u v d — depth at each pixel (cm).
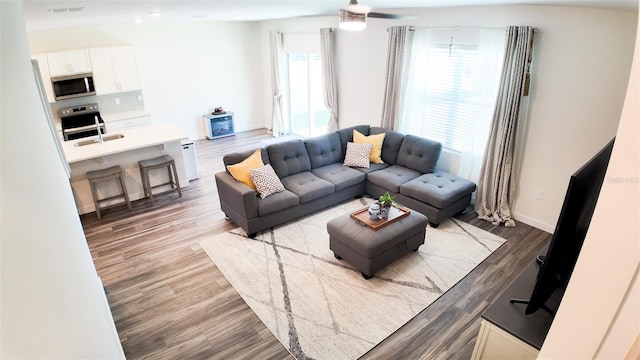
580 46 380
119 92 725
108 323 206
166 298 344
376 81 611
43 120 168
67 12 257
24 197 75
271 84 875
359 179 521
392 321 316
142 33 738
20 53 120
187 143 598
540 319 211
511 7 425
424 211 462
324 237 441
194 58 810
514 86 423
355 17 308
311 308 331
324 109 816
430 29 511
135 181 545
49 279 79
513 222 462
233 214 456
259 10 416
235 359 282
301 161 520
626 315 71
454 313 324
